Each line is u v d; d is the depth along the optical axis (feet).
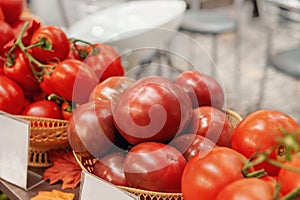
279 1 5.33
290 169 1.35
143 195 1.74
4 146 2.24
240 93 7.41
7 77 2.46
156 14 4.50
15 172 2.23
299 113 6.91
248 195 1.33
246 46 9.44
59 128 2.26
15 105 2.34
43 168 2.42
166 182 1.73
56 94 2.35
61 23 5.31
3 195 2.62
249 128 1.72
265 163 1.64
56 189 2.23
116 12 4.54
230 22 6.91
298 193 1.33
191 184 1.51
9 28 2.65
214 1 8.86
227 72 8.23
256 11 10.75
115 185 1.78
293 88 7.72
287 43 9.11
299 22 5.43
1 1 3.06
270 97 7.43
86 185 1.85
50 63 2.43
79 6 5.37
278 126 1.69
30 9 5.30
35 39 2.42
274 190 1.37
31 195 2.20
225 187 1.42
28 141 2.13
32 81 2.46
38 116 2.31
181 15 4.44
